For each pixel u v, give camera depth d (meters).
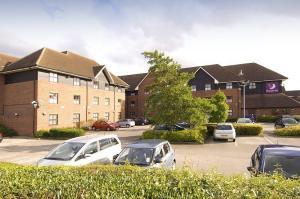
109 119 45.94
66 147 11.38
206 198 4.65
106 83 45.59
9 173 6.65
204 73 50.19
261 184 5.04
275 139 23.97
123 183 5.58
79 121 39.28
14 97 34.50
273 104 47.69
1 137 26.41
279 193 4.63
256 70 53.06
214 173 5.89
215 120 30.67
